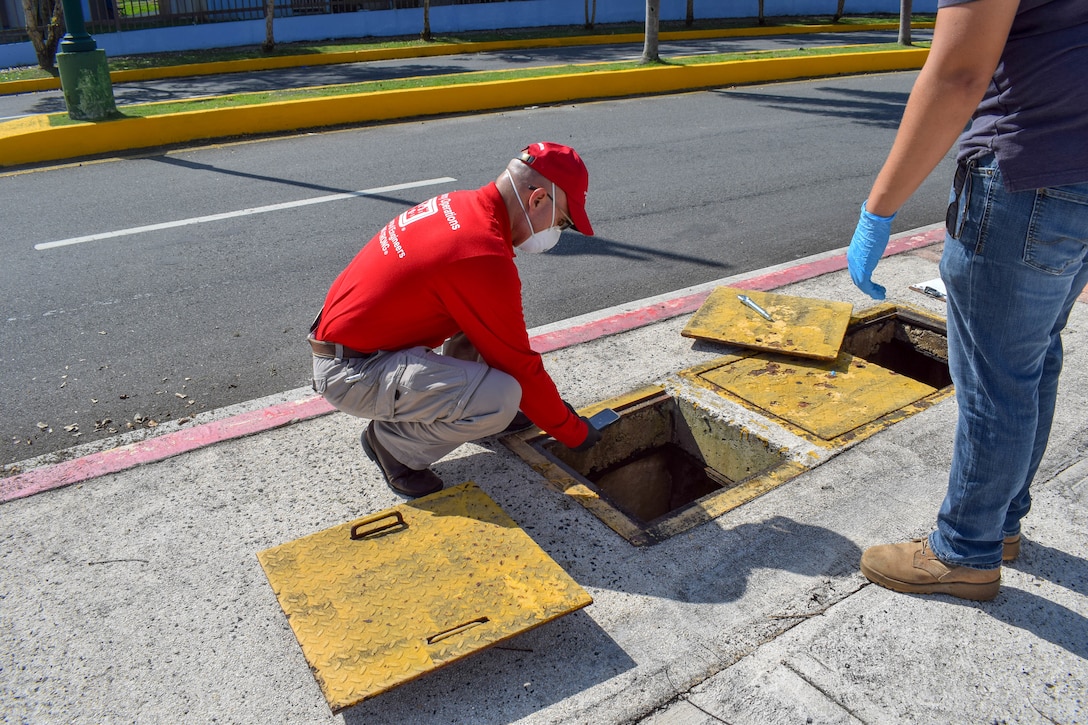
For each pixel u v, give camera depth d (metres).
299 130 9.34
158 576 2.42
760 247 5.45
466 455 2.96
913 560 2.28
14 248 5.51
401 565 2.24
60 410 3.47
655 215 6.15
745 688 2.00
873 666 2.06
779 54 14.16
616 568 2.40
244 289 4.77
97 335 4.18
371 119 9.82
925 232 5.32
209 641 2.18
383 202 6.48
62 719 1.96
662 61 13.10
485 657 2.10
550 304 4.53
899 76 13.50
